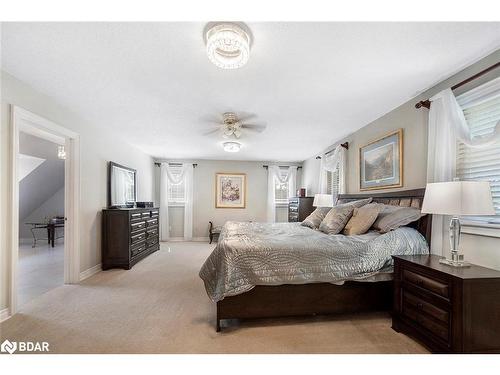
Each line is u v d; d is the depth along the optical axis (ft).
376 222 9.21
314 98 9.10
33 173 16.97
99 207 12.69
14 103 7.62
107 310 7.95
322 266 7.12
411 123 9.25
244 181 23.57
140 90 8.49
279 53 6.24
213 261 7.48
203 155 20.99
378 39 5.69
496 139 5.93
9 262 7.38
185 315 7.65
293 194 23.62
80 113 10.77
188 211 22.65
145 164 20.17
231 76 7.47
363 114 10.85
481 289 5.08
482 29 5.36
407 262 6.47
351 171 13.76
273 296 7.09
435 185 6.15
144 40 5.77
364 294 7.52
